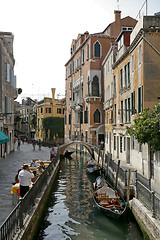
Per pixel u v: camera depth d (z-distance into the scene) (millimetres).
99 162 21719
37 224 8180
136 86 14750
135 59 14977
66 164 24609
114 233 8594
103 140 31344
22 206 6324
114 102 21953
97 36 31328
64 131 42312
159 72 13266
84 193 13828
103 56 31516
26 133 60531
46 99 47562
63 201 12320
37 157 21969
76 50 36906
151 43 13305
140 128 10820
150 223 7234
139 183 8992
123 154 18703
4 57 19719
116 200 10414
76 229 9008
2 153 20531
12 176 12734
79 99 34719
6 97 20578
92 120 31250
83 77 34312
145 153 13133
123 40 18297
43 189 10773
